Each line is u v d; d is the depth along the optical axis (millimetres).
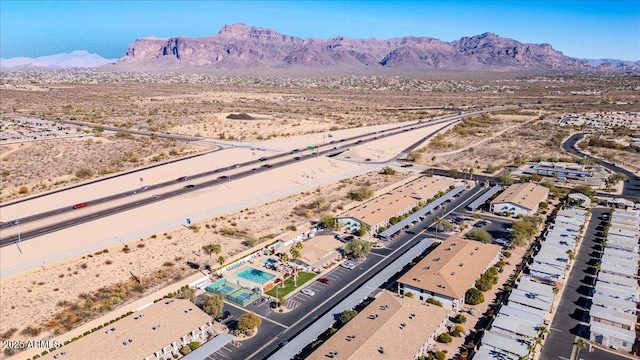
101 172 192625
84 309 95250
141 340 79250
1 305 95312
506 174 199000
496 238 133625
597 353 82562
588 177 197625
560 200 168250
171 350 80750
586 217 149000
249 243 127812
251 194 173000
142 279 108438
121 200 160500
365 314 87688
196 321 85875
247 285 104688
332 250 121812
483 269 108188
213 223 143625
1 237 127438
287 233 138500
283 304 97750
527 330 85938
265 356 81312
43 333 87250
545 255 117438
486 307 96812
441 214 155125
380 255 123500
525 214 149750
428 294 98250
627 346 83438
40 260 114375
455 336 86438
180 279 109438
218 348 81000
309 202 167500
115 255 118938
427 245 125875
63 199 160625
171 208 154125
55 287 103125
